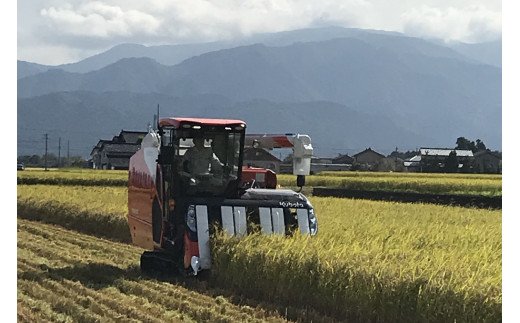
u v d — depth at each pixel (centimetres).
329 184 5088
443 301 873
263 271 1101
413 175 6525
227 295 1128
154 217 1402
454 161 8981
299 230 1217
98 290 1170
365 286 953
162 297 1086
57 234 1975
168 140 1377
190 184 1311
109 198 2567
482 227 1568
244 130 1344
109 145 10244
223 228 1241
